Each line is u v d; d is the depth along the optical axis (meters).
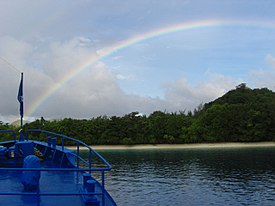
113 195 41.06
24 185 9.06
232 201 37.50
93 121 141.25
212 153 100.50
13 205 8.02
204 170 64.19
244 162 74.75
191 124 136.00
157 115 145.12
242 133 129.00
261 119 126.62
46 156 14.73
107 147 133.75
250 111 127.25
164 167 70.38
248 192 42.06
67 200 8.48
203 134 130.62
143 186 47.44
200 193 42.03
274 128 126.81
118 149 127.31
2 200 8.38
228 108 130.50
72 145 136.88
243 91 173.50
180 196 40.41
